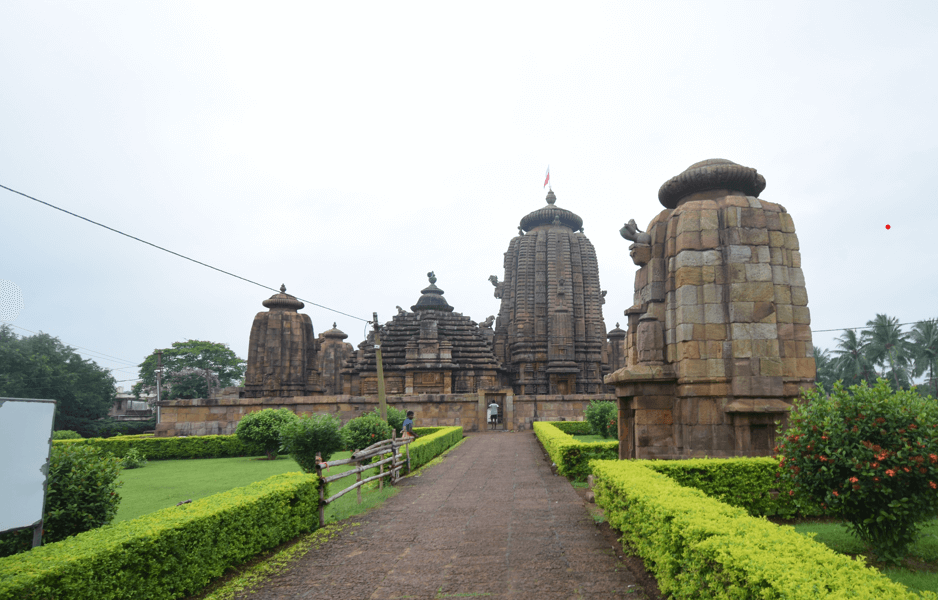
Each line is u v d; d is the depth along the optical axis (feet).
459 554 24.89
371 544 27.30
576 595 19.25
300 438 52.95
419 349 147.33
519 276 165.78
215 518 22.26
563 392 151.84
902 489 22.11
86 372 178.70
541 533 28.19
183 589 20.03
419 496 40.60
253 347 138.72
